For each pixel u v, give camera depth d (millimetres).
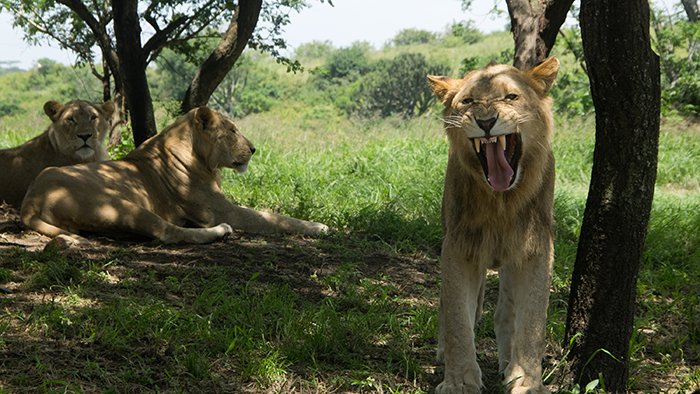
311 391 3363
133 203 6203
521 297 3422
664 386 3750
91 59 13211
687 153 14898
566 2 7926
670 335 4641
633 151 3369
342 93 47562
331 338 3980
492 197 3350
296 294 4898
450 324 3357
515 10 8133
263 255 6004
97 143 7418
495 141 3250
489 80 3289
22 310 3891
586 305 3631
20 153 7328
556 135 16359
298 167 11062
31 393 2898
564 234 7953
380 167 11289
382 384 3504
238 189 9391
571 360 3689
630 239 3490
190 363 3367
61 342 3494
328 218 7836
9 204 7289
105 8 11250
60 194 6062
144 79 9352
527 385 3191
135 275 4977
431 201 8805
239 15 9852
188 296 4652
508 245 3426
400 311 4875
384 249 6887
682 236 7918
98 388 3051
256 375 3408
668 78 21156
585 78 21328
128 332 3744
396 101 38219
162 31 10266
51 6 12227
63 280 4578
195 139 7141
